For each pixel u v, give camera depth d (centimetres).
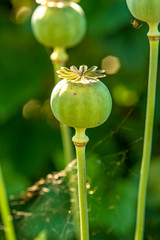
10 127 137
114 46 121
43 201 108
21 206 118
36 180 133
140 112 128
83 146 58
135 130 126
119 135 127
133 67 121
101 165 108
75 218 80
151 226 112
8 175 125
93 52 127
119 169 117
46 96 137
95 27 118
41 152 135
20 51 134
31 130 137
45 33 75
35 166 134
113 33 122
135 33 121
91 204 99
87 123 57
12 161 134
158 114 123
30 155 135
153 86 64
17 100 132
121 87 128
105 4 119
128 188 109
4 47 133
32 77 134
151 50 64
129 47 121
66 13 75
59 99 57
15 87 133
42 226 108
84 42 126
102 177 107
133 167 117
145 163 66
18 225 111
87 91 57
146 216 113
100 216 103
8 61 133
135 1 62
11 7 132
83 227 59
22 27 127
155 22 63
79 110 57
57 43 76
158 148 125
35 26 76
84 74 58
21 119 138
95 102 57
